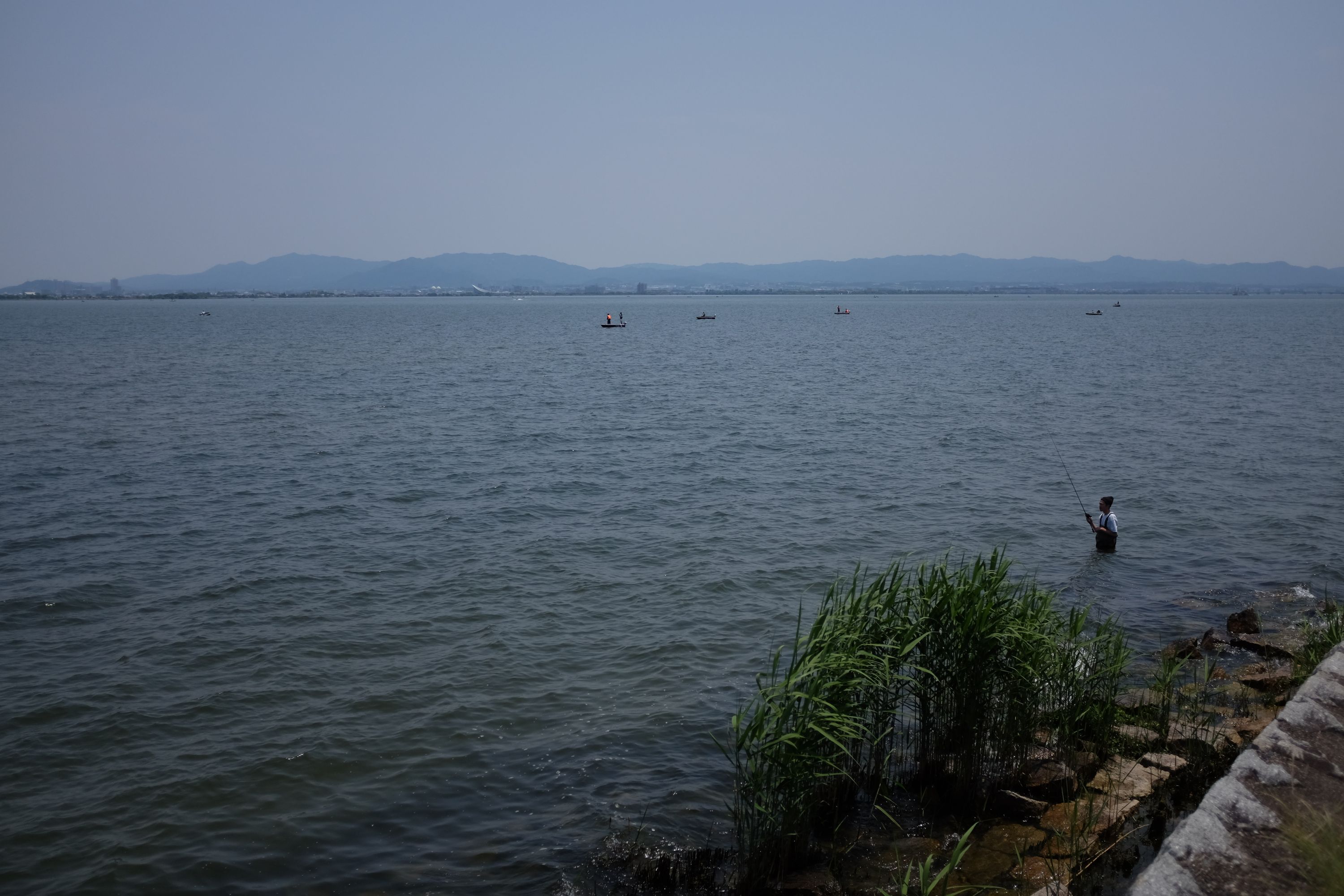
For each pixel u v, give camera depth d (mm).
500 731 12156
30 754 11562
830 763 8984
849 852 9133
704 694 13203
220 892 8969
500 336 116375
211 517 23203
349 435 35625
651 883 8914
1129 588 18031
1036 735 10812
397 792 10719
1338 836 5660
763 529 22312
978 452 32656
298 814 10266
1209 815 6137
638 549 20547
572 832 9828
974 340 103875
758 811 8758
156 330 127375
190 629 15781
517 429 37562
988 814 9664
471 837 9805
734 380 58031
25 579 18297
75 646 15016
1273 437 35500
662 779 10891
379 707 12867
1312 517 23297
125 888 9031
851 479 28016
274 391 50594
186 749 11695
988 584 10547
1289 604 16875
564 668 14203
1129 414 42188
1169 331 123250
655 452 32500
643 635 15500
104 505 24250
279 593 17625
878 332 126562
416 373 62188
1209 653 14172
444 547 20672
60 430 36375
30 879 9188
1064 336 113625
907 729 11305
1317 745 7191
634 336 117938
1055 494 26031
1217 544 21047
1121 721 11461
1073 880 8273
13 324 147875
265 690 13422
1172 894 5324
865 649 10094
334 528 22234
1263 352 81562
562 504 24828
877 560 19750
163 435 35344
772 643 15164
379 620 16281
